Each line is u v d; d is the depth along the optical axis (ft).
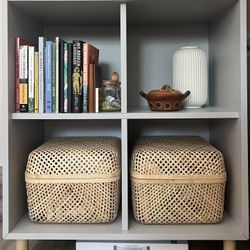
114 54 4.42
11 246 3.81
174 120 4.53
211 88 4.36
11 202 3.27
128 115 3.21
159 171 3.25
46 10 3.53
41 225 3.34
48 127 4.54
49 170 3.26
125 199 3.22
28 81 3.34
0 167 4.61
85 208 3.29
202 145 3.59
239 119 3.18
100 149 3.36
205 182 3.25
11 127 3.28
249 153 3.83
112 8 3.46
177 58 3.94
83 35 4.42
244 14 3.12
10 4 3.24
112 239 3.17
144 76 4.45
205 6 3.47
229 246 3.23
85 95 3.36
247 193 3.13
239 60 3.16
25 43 3.51
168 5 3.41
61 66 3.35
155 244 3.32
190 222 3.32
